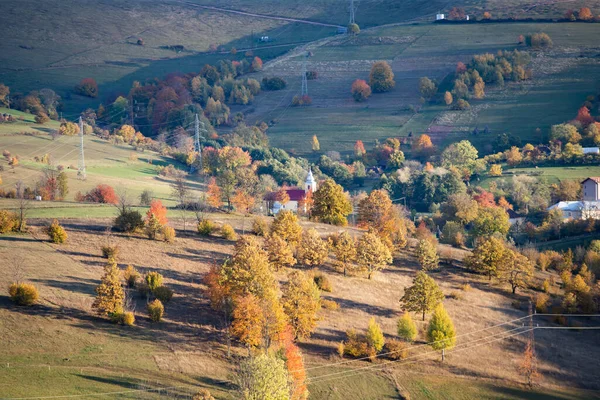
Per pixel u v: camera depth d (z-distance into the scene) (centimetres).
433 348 13812
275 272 16050
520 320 16162
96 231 16725
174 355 11625
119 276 13725
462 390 12781
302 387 11206
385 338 14025
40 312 11950
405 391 12362
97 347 11319
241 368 10544
